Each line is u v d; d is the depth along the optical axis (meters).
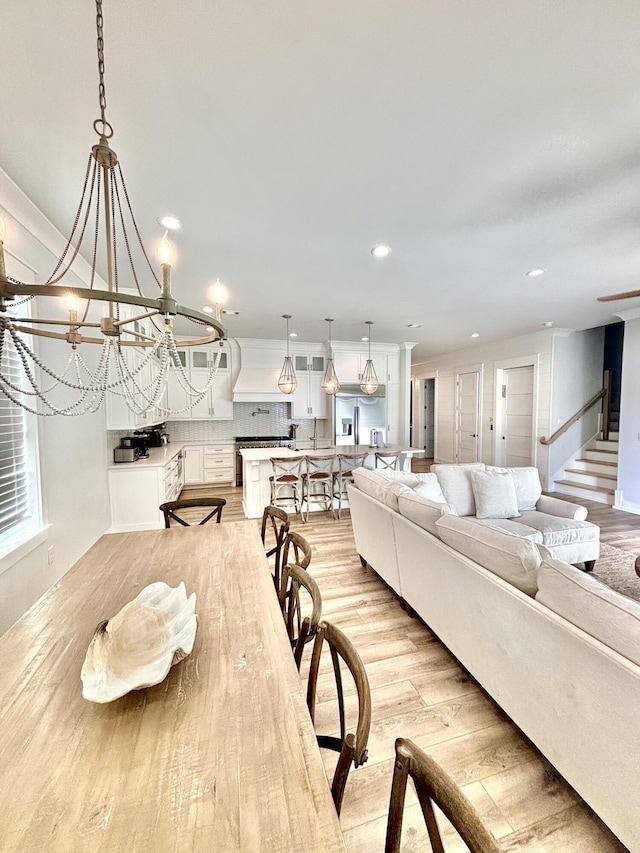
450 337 6.43
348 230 2.48
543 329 5.89
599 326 6.21
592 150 1.75
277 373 6.66
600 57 1.28
